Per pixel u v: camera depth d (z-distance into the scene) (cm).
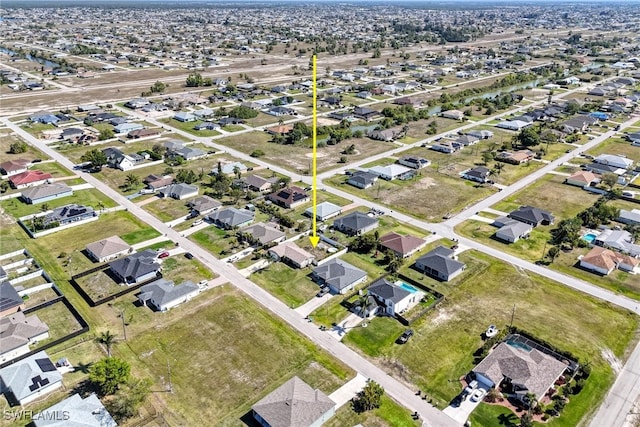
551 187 13412
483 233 10919
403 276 9331
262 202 12325
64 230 11088
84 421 5862
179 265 9656
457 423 6122
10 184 13612
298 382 6512
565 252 10088
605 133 18188
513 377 6631
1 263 9700
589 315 8150
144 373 6950
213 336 7706
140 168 14888
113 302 8525
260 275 9338
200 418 6225
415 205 12388
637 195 12750
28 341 7331
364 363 7156
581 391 6600
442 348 7431
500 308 8344
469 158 15838
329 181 13912
